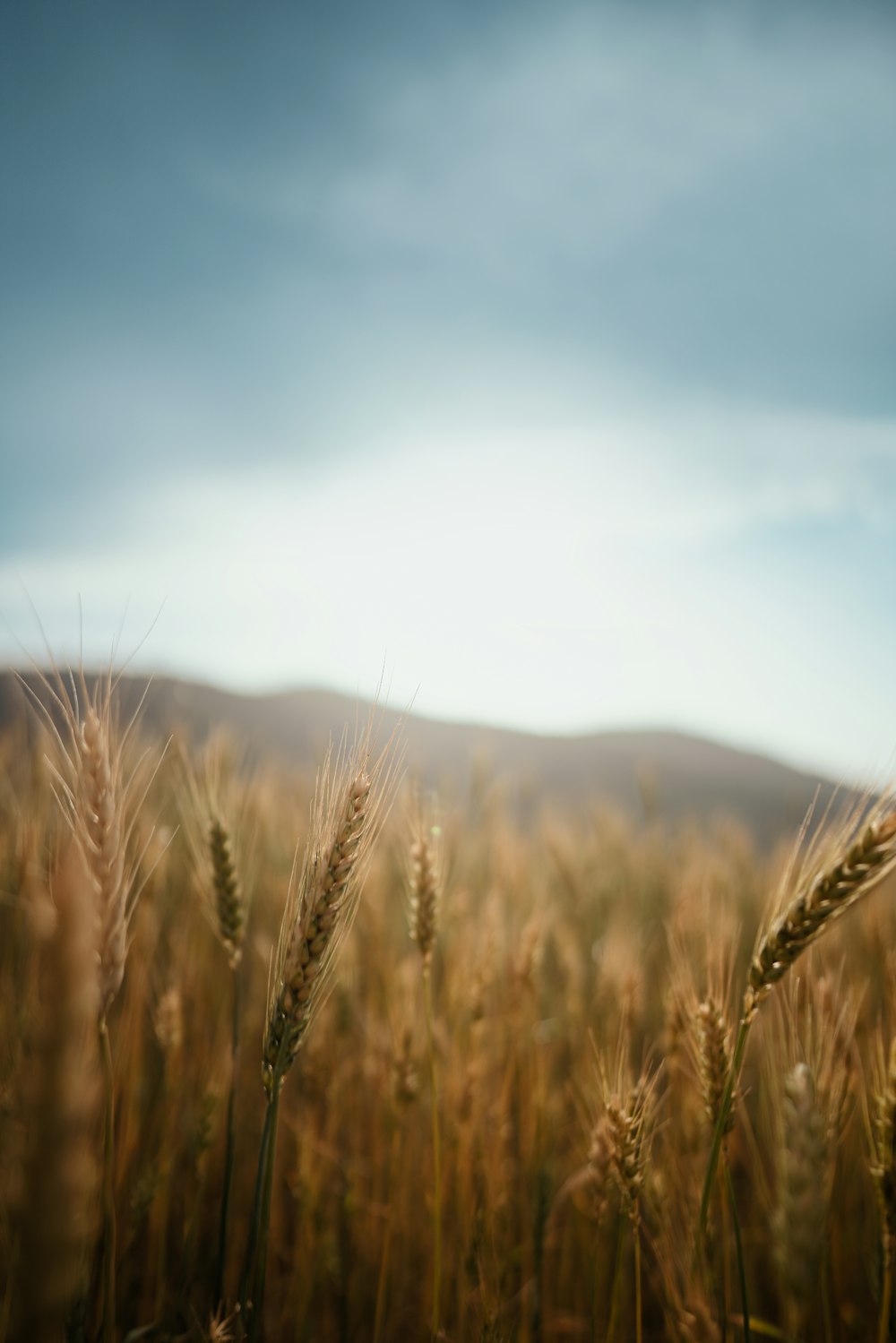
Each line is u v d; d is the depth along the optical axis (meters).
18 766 4.36
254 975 5.53
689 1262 3.11
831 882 2.34
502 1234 4.05
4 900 3.68
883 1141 2.54
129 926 4.22
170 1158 3.90
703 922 4.23
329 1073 4.35
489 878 7.16
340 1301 4.19
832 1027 3.00
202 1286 4.03
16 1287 1.23
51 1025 1.27
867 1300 3.95
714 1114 2.72
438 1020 4.62
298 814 7.20
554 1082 5.32
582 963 5.88
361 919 5.43
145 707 2.13
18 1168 1.27
